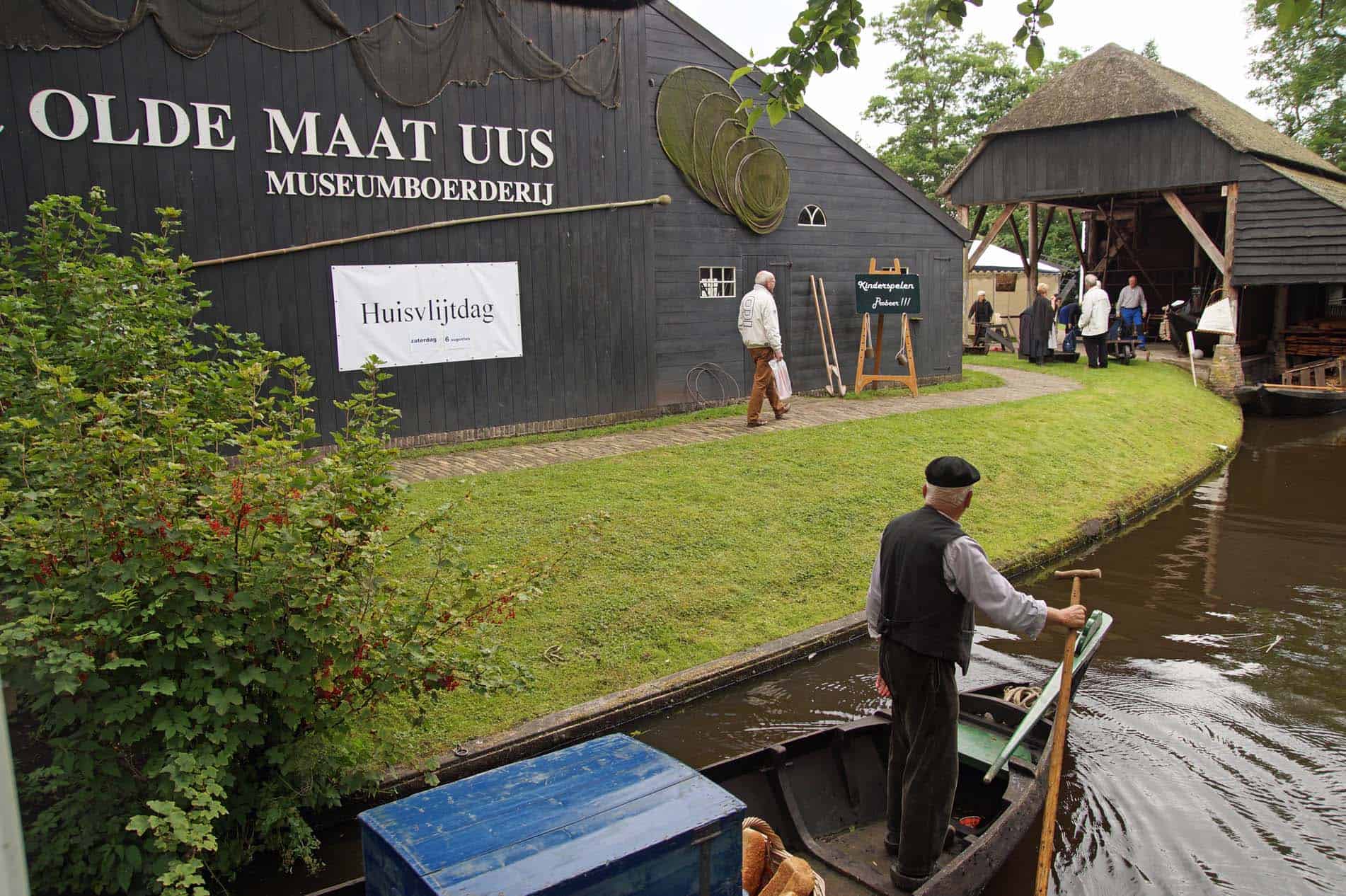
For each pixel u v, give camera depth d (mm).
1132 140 20422
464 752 5398
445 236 10617
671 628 7074
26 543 3951
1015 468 11547
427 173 10406
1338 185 21281
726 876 3035
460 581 4945
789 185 14406
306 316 9766
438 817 2943
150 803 3641
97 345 5066
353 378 10117
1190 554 10094
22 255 8000
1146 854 4871
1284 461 15281
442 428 10797
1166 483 12648
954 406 14180
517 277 11203
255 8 9164
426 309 10539
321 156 9703
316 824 4887
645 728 6156
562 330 11672
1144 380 18453
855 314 15688
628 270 12203
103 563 3986
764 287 11969
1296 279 18578
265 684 4188
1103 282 27438
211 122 9055
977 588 4164
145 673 4082
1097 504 11156
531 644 6516
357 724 4781
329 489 4641
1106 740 6066
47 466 4031
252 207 9359
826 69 5211
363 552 4406
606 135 11805
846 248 15430
